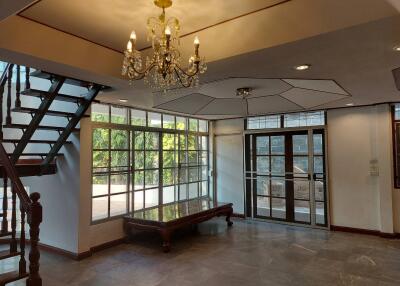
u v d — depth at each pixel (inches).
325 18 83.1
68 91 170.4
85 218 164.2
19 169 141.9
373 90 158.6
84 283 131.3
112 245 182.9
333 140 221.6
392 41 90.7
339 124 219.1
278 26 91.4
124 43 113.7
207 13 92.6
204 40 106.7
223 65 113.6
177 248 180.1
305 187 235.1
